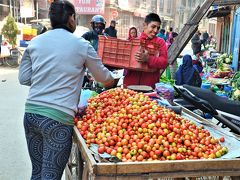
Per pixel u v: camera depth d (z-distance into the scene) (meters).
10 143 5.51
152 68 4.21
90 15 30.47
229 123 3.38
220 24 20.45
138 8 37.28
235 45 12.40
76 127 2.88
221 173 2.33
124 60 4.29
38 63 2.72
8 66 16.25
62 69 2.68
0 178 4.29
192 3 46.03
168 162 2.26
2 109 7.80
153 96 3.69
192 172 2.30
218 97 3.90
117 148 2.54
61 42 2.72
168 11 43.09
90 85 5.41
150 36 4.19
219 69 10.35
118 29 34.19
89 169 2.29
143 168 2.23
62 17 2.79
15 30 17.03
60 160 2.70
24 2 22.19
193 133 2.75
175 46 7.04
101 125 2.89
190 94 3.68
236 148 2.67
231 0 10.41
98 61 2.83
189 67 5.92
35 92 2.69
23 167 4.64
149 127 2.72
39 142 2.86
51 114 2.62
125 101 3.17
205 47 20.55
